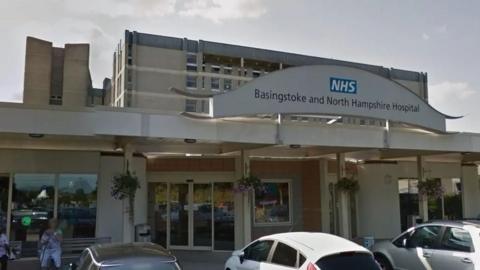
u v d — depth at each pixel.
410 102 15.22
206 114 12.43
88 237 14.76
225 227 17.73
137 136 11.80
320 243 7.69
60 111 11.30
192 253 16.95
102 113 11.52
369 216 21.33
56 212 14.66
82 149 15.37
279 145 13.97
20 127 11.01
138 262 6.16
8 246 11.38
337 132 14.30
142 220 16.92
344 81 14.08
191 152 17.03
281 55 97.88
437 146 16.12
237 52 93.12
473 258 8.65
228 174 17.89
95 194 15.12
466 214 22.83
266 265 8.16
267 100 13.02
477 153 17.98
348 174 21.20
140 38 85.12
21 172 14.52
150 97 84.19
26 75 80.56
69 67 83.31
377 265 7.29
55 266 11.51
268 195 19.66
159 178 18.34
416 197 22.19
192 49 89.50
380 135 15.04
